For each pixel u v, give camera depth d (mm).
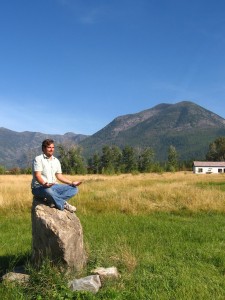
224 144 167000
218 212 18922
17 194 21328
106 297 7441
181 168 140000
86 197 21828
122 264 9094
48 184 8484
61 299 7297
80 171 100250
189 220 17109
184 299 7344
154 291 7734
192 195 21578
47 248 8219
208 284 8172
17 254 10422
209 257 10336
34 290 7625
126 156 130250
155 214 18438
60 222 8367
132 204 19781
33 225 8555
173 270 9102
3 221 16688
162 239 12680
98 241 12047
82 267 8562
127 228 14695
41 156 8688
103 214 18156
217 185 34938
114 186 32094
